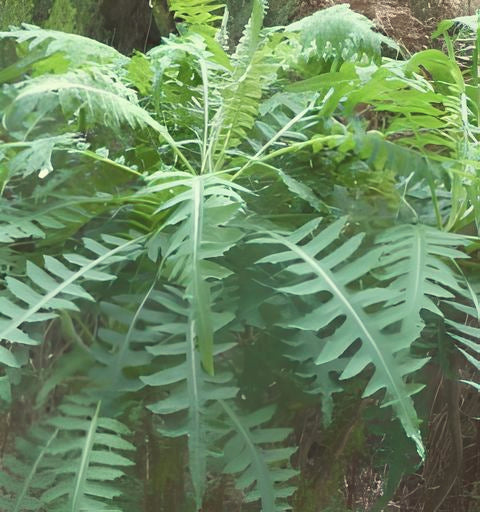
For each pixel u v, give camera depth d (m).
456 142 1.11
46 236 1.01
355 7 2.01
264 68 1.03
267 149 1.21
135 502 0.91
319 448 1.03
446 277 0.90
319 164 1.13
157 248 0.91
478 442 1.26
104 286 0.97
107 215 1.08
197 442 0.76
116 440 0.81
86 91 0.91
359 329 0.81
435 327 1.04
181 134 1.23
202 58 1.12
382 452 1.03
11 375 0.94
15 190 1.12
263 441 0.81
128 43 1.93
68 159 1.10
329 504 1.02
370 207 1.11
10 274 0.98
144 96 1.26
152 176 0.96
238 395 0.92
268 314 0.92
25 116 1.00
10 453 0.92
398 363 0.79
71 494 0.77
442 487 1.19
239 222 0.97
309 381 0.94
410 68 1.14
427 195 1.18
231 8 1.91
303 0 2.01
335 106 1.12
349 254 0.88
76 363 0.88
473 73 1.26
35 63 1.06
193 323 0.84
